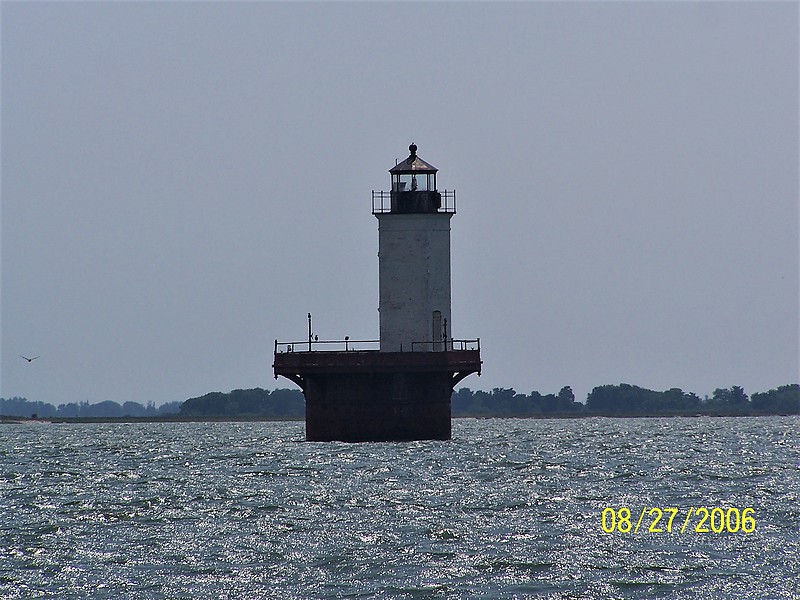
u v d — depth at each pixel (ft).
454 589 531.91
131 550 607.78
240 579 549.13
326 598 520.01
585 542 617.62
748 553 590.96
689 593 523.70
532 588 532.73
